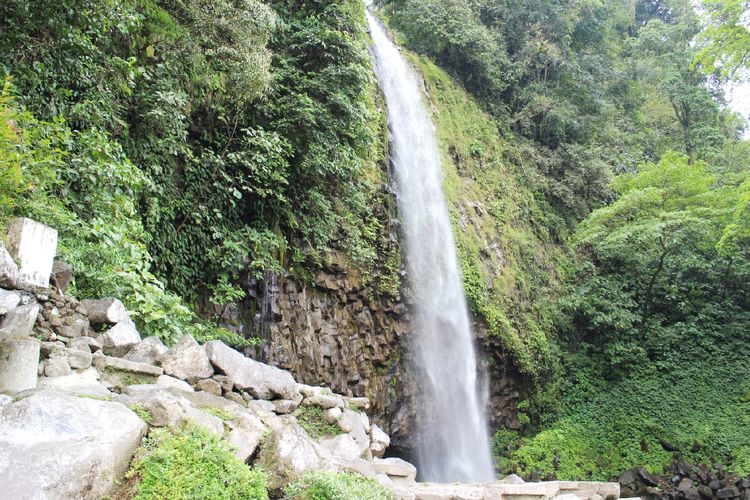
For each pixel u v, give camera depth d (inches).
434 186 657.6
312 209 429.1
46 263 156.9
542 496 211.8
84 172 233.0
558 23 1005.2
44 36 258.7
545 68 981.8
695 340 707.4
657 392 659.4
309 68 448.5
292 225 413.7
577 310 753.0
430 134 712.4
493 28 957.2
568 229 858.8
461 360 571.5
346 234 460.8
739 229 606.5
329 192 446.3
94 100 279.4
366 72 440.8
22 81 253.3
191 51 352.5
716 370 668.1
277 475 147.2
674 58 1263.5
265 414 171.0
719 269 738.2
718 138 1087.6
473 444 560.1
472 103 854.5
